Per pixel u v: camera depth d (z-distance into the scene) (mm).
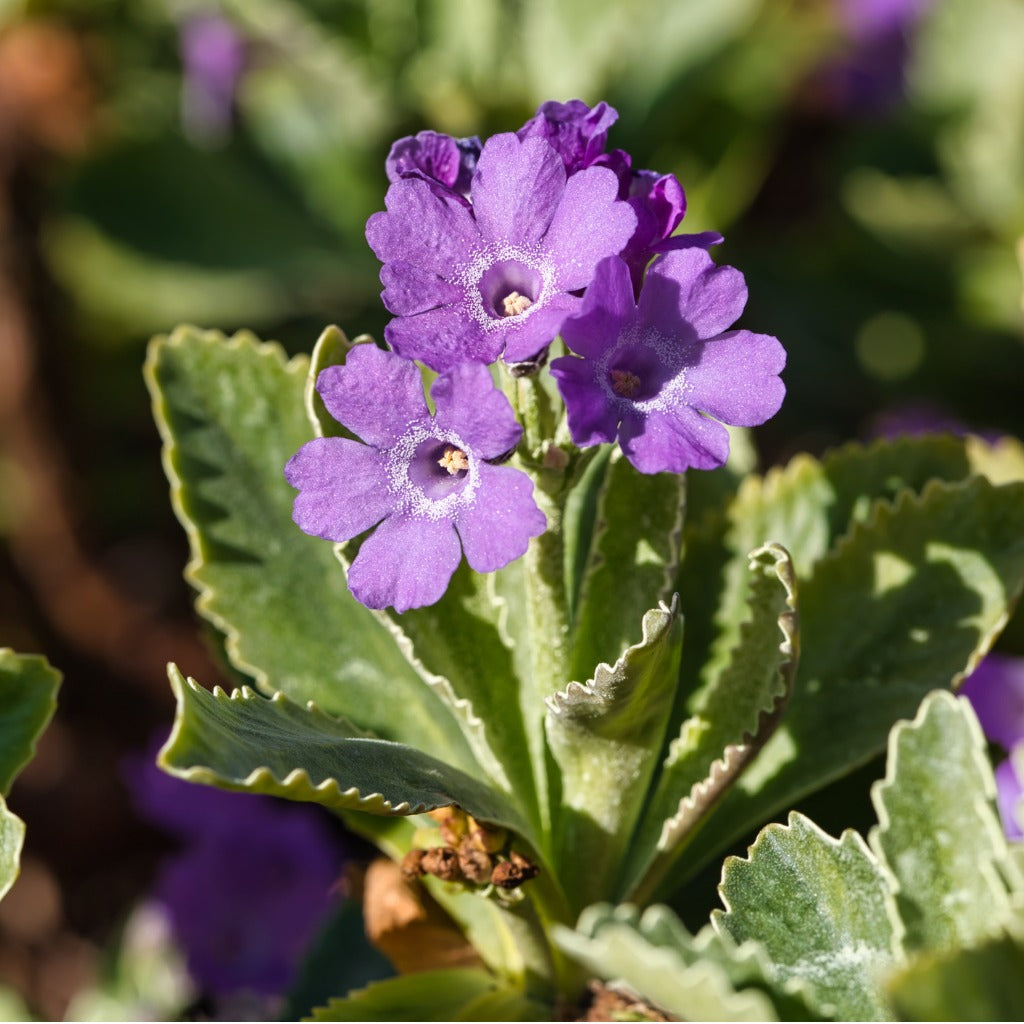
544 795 461
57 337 736
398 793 430
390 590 428
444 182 443
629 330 429
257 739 426
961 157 833
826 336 806
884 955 431
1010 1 836
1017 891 421
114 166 735
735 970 421
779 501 488
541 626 450
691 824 451
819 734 468
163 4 827
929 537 474
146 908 601
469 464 430
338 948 518
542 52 679
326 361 450
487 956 466
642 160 706
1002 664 556
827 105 900
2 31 762
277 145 776
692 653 479
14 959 656
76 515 736
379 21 688
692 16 730
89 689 708
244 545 483
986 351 804
